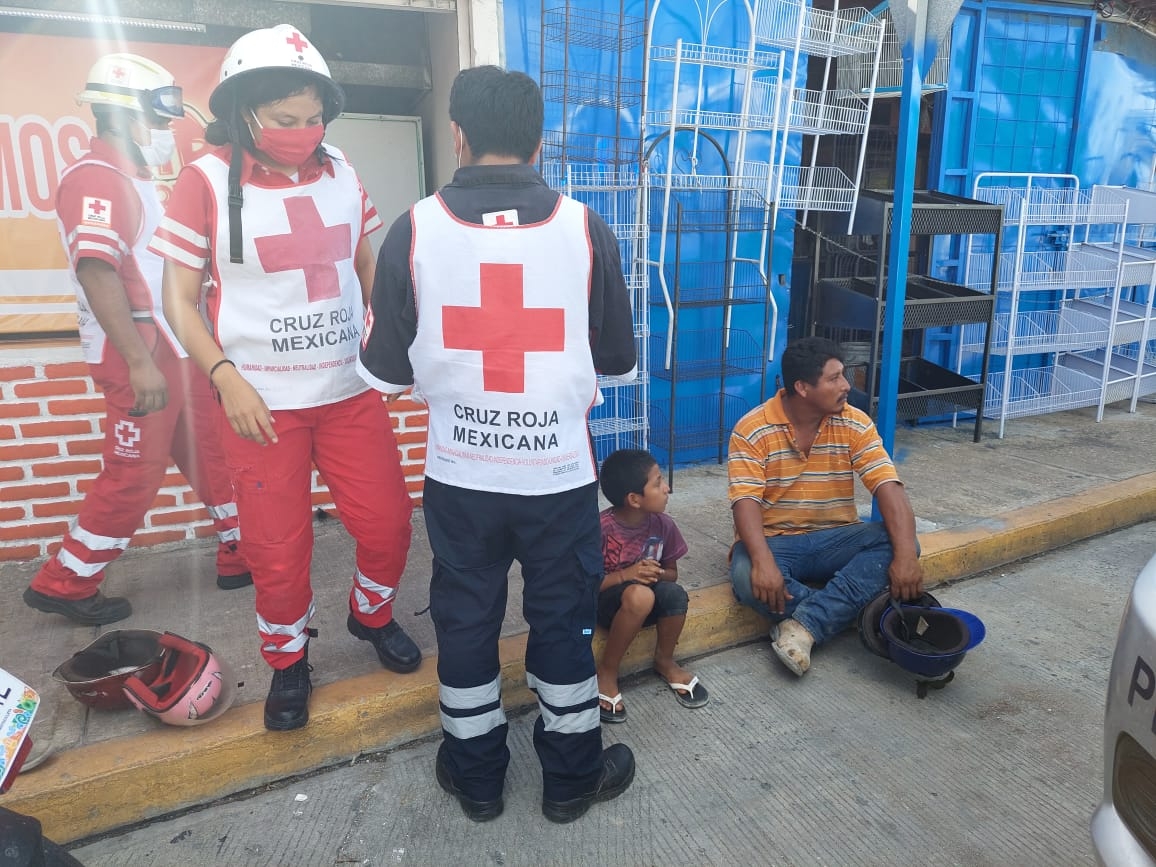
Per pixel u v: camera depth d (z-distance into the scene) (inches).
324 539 142.1
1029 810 85.0
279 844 81.1
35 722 89.4
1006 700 105.2
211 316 82.6
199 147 126.7
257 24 130.2
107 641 93.4
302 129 76.8
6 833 46.6
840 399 109.8
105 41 118.7
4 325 120.3
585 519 78.0
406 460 150.6
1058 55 225.8
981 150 224.4
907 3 123.9
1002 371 241.0
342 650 105.5
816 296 200.5
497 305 70.5
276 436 82.9
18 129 116.5
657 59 158.6
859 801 86.7
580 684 80.4
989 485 174.4
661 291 180.2
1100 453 200.4
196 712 86.7
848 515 120.7
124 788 82.4
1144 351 250.2
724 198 181.6
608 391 174.7
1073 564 147.9
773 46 179.3
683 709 104.0
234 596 119.3
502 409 72.5
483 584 78.4
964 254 225.6
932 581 137.8
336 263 84.1
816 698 106.1
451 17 140.3
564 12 152.4
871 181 225.0
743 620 120.1
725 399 191.9
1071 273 224.1
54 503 124.6
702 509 159.8
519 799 87.4
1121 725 52.5
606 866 77.9
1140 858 50.1
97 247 88.2
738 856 79.0
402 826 83.5
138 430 97.8
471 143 71.8
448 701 80.8
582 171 163.8
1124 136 241.4
